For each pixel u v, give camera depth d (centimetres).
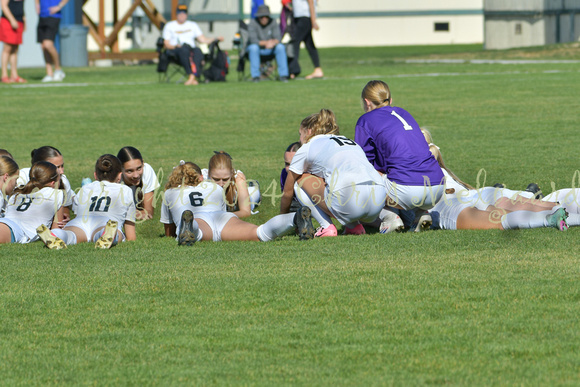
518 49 10356
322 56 11169
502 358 1170
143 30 14812
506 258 1705
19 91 6344
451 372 1125
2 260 1809
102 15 9812
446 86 6178
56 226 2116
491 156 3159
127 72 8506
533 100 5125
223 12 13775
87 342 1270
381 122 2164
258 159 3269
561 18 11438
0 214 2155
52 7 7219
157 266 1723
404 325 1310
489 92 5672
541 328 1280
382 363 1162
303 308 1405
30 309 1430
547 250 1775
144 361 1190
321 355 1198
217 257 1803
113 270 1692
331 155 2048
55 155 2245
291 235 2069
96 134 4116
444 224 2098
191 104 5353
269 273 1634
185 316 1380
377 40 15450
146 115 4828
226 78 7419
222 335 1288
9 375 1148
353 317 1353
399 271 1619
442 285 1513
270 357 1195
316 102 5294
